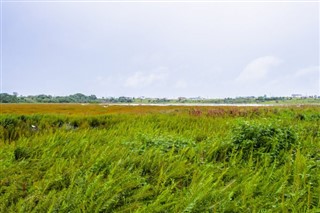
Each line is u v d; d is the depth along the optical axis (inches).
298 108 1013.2
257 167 294.2
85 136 416.8
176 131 513.3
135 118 736.3
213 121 636.1
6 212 205.5
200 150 342.3
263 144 346.3
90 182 239.9
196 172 268.5
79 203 209.5
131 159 297.1
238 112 889.5
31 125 586.6
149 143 366.3
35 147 345.4
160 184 253.8
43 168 289.6
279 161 310.8
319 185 239.5
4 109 1510.8
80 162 299.7
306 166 276.2
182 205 206.1
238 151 330.6
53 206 205.2
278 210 204.7
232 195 226.1
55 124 642.2
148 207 202.4
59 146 352.8
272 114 813.9
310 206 217.8
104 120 693.3
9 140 436.1
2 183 246.2
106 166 281.6
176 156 307.6
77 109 1552.7
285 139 356.2
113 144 363.3
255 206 203.2
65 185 244.4
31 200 210.4
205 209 203.5
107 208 208.2
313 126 493.4
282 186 228.7
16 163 292.5
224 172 257.9
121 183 240.8
